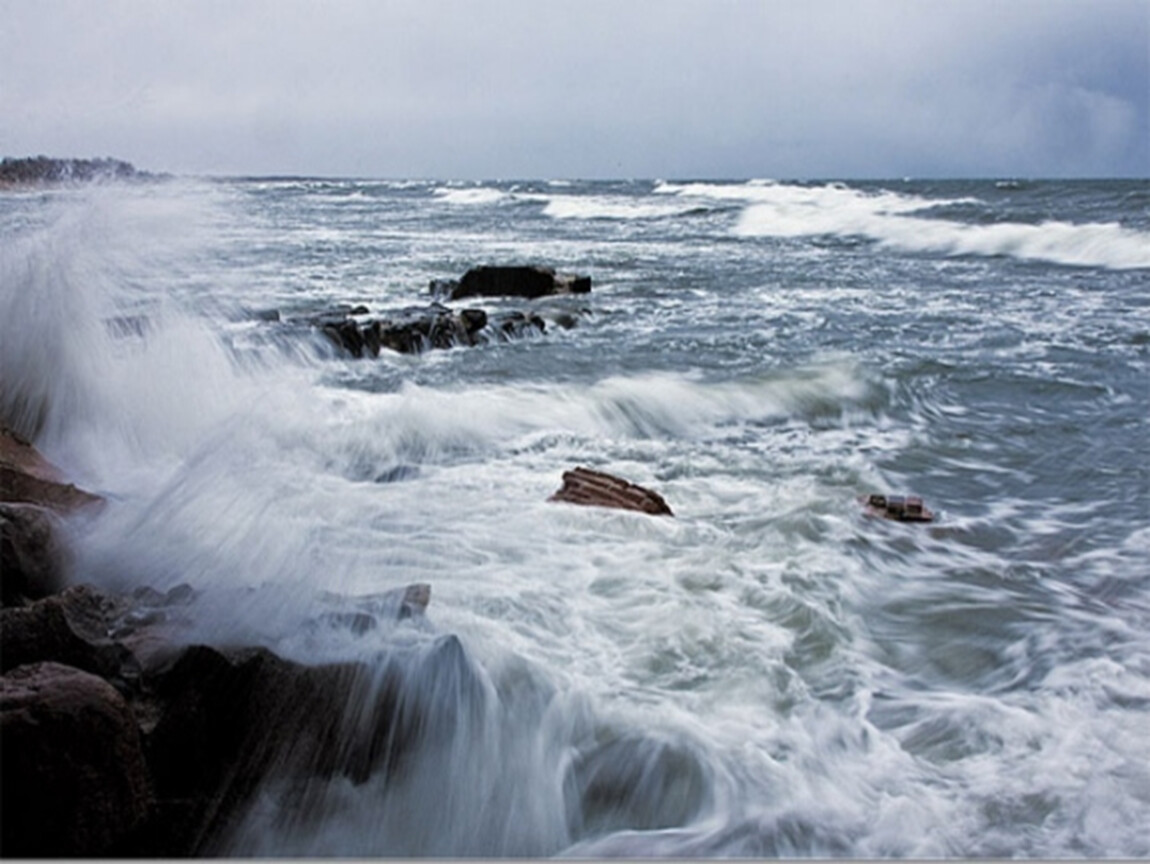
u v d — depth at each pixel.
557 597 5.09
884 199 43.19
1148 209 34.75
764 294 19.48
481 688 4.01
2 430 6.03
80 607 3.84
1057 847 3.30
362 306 14.72
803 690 4.30
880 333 14.62
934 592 5.47
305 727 3.60
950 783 3.67
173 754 3.39
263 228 38.19
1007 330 14.87
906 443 8.85
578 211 51.22
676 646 4.63
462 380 10.93
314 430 8.12
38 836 2.91
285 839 3.48
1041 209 35.62
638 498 6.60
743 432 9.28
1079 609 5.30
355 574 5.00
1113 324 15.32
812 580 5.45
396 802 3.71
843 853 3.35
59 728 2.93
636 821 3.72
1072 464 8.22
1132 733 3.98
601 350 13.17
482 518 6.28
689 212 47.50
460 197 69.69
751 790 3.65
